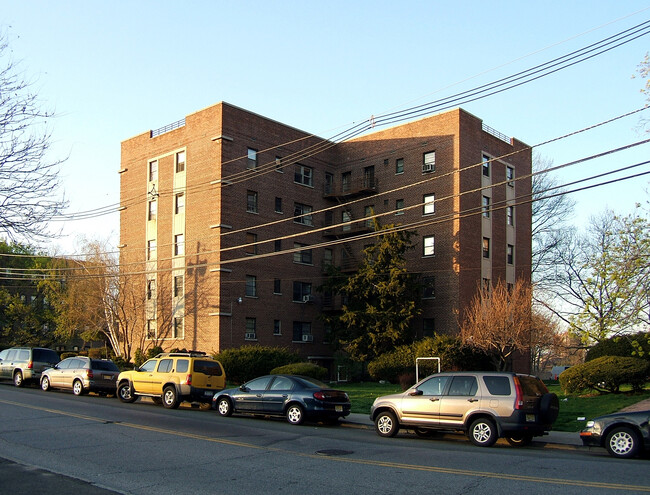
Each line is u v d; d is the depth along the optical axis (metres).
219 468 11.84
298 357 39.41
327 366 47.75
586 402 23.16
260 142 44.69
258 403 20.77
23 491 9.74
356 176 48.78
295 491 9.89
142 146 48.28
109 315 46.78
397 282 39.84
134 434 16.08
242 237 42.81
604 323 17.27
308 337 45.78
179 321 43.53
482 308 36.50
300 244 46.81
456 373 16.50
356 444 15.34
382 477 10.97
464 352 36.62
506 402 15.32
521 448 15.72
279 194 45.66
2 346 55.72
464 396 15.95
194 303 42.50
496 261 45.00
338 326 42.31
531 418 15.20
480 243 43.59
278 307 44.56
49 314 57.41
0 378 33.78
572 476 11.06
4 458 12.53
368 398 28.11
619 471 11.62
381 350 39.75
